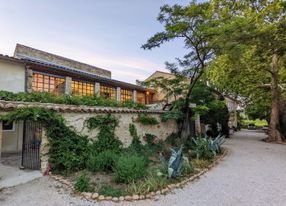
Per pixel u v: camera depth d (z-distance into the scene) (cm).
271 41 1161
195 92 1141
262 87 1642
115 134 781
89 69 1730
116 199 395
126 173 473
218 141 883
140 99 1800
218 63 1422
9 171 582
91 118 695
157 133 1062
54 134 568
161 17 910
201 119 1590
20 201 391
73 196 413
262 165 698
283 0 1134
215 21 879
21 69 979
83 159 593
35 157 614
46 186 468
